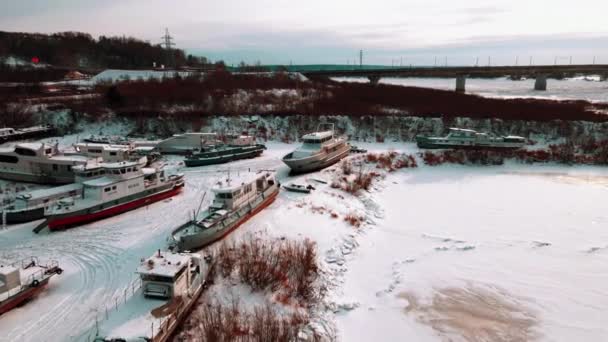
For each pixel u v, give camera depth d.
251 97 88.69
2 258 27.92
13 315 21.64
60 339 19.80
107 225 33.69
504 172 55.62
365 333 23.31
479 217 40.44
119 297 23.25
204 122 70.50
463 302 26.55
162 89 86.81
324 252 30.98
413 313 25.36
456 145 63.03
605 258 32.03
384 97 99.88
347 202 41.81
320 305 24.91
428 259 32.06
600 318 24.92
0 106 70.19
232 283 24.94
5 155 44.12
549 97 135.88
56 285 24.66
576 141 65.44
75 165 42.34
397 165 56.50
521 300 26.77
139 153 52.25
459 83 171.38
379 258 32.16
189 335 20.59
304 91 97.75
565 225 38.28
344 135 68.69
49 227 32.34
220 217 30.78
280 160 55.25
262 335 19.33
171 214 35.97
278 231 33.00
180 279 21.58
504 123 72.12
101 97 82.00
